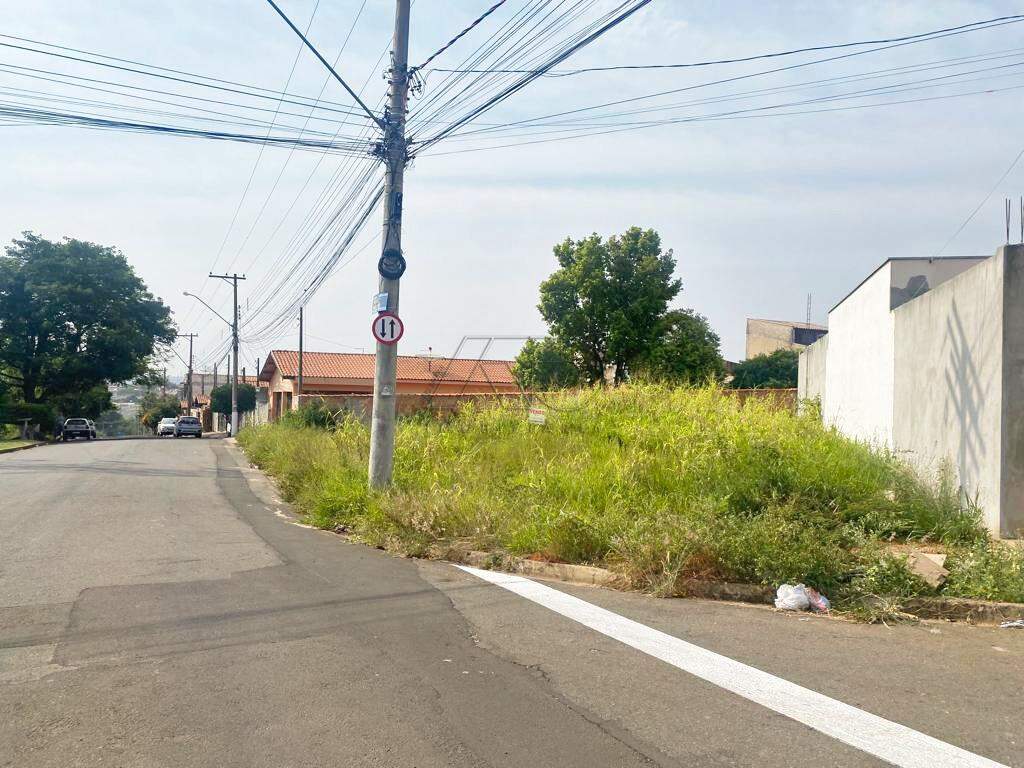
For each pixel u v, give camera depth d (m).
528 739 4.16
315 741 4.12
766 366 41.34
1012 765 3.90
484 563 8.62
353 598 7.04
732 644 5.87
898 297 13.34
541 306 32.91
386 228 12.39
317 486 13.37
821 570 7.18
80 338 53.69
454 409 22.33
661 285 31.98
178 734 4.19
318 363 43.88
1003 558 7.26
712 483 10.02
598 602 7.09
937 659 5.55
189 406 75.38
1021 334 8.70
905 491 9.84
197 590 7.24
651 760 3.93
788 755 4.00
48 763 3.87
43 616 6.33
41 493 14.64
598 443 13.45
